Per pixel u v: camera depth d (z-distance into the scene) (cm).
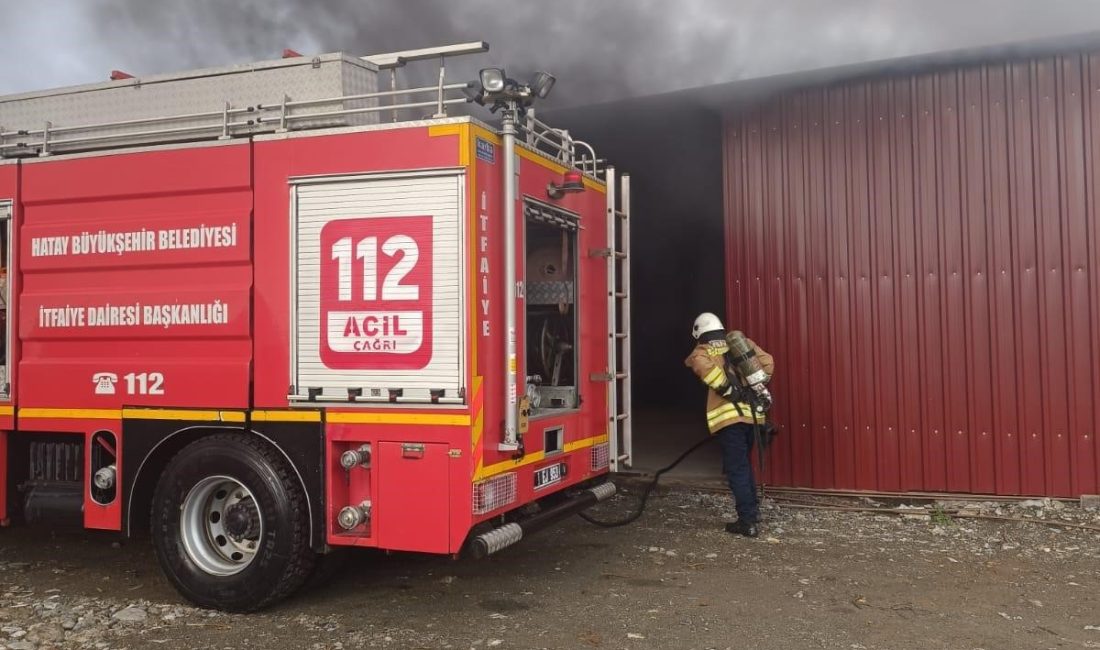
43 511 520
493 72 451
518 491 468
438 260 426
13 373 512
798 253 741
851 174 726
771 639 418
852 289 725
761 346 752
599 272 593
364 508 444
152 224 479
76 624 443
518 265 467
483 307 432
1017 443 683
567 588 500
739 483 616
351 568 545
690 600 476
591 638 420
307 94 502
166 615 458
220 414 465
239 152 464
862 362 722
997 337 688
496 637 422
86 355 498
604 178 624
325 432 446
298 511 452
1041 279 679
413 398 427
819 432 733
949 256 699
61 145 540
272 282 456
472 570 539
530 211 487
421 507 429
